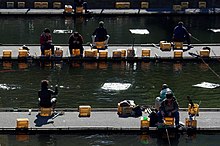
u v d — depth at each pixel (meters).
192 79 47.81
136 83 46.53
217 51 55.62
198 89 45.22
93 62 52.09
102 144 34.66
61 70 49.78
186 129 35.94
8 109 39.34
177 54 52.66
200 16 73.62
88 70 49.91
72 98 42.66
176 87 45.69
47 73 48.94
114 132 35.94
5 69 49.84
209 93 44.31
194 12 73.69
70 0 76.50
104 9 74.88
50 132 35.78
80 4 72.12
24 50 52.28
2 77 47.59
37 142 34.75
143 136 35.66
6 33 63.62
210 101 42.56
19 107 40.69
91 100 42.34
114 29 66.12
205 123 37.06
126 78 47.81
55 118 37.59
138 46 57.53
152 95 43.66
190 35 59.09
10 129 35.72
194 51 55.44
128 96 43.34
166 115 36.00
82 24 68.88
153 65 51.62
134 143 34.84
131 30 65.75
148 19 71.81
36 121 36.97
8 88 44.78
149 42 60.62
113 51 52.66
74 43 52.91
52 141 34.91
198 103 42.06
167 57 52.66
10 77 47.66
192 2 77.62
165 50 55.84
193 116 38.12
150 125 36.31
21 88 44.84
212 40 62.09
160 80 47.47
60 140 35.03
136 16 72.75
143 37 62.81
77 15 72.06
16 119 37.31
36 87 45.09
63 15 72.06
